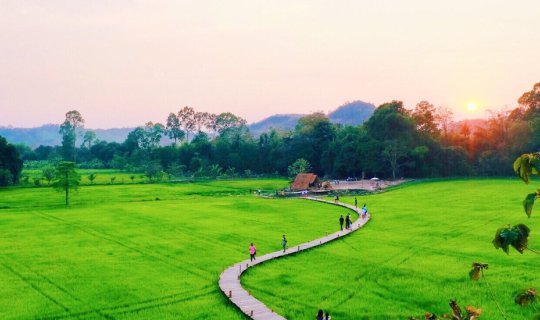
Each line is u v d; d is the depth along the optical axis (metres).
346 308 36.66
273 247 58.69
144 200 113.25
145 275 46.47
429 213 83.00
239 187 150.62
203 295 40.28
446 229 67.75
